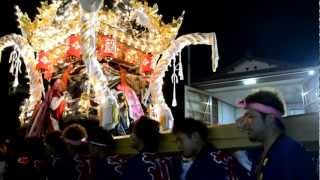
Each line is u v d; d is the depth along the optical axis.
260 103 2.39
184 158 3.13
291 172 2.20
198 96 9.26
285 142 2.29
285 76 8.24
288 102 8.52
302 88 7.58
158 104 6.34
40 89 6.36
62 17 6.11
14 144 3.71
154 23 6.48
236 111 9.55
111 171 3.31
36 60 6.39
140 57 6.57
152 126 3.19
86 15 5.41
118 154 3.91
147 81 6.69
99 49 6.09
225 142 3.20
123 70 6.42
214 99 9.42
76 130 3.47
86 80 6.17
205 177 2.81
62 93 6.01
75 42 6.10
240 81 8.77
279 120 2.39
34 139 3.71
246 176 2.86
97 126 3.69
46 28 6.18
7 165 3.65
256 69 8.79
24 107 6.34
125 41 6.30
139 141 3.17
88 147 3.45
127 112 6.11
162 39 6.46
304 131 2.81
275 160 2.26
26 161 3.59
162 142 3.48
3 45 6.42
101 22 5.99
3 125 7.81
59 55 6.29
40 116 5.71
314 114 2.78
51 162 3.48
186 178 2.91
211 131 3.27
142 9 6.41
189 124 2.94
